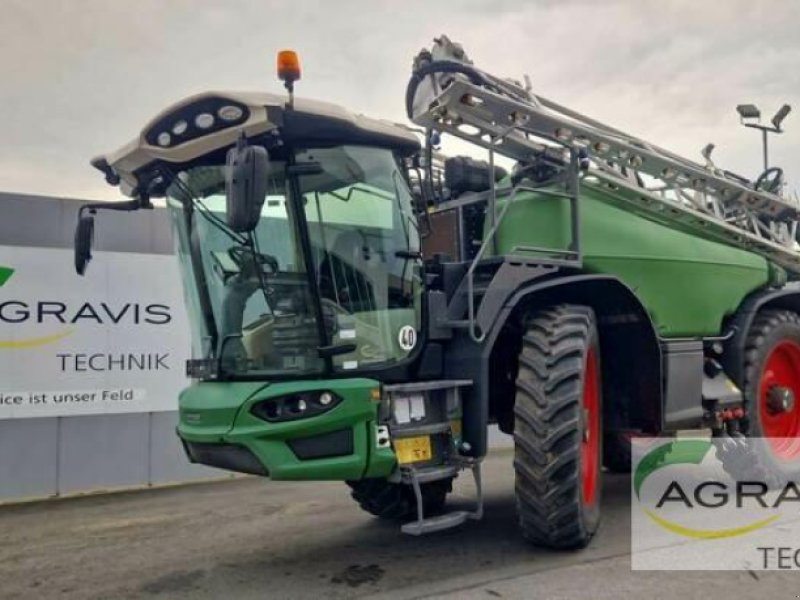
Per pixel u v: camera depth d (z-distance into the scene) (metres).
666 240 5.82
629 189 5.67
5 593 4.25
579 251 4.92
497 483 7.04
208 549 5.03
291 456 3.82
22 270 7.36
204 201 4.25
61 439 7.52
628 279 5.46
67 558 5.00
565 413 4.17
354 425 3.90
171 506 6.77
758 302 6.30
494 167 4.93
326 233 4.11
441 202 5.41
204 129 3.96
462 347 4.40
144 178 4.61
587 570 4.04
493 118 4.96
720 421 5.79
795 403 6.57
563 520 4.16
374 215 4.29
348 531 5.32
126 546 5.26
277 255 4.07
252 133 3.88
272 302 4.09
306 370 4.02
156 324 8.05
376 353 4.19
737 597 3.59
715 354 6.10
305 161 4.07
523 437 4.20
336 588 4.00
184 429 4.15
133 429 7.89
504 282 4.45
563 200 5.06
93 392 7.68
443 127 4.91
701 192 6.35
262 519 5.93
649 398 5.18
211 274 4.27
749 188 6.77
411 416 4.14
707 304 5.97
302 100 3.99
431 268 4.84
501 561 4.32
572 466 4.14
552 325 4.42
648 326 5.05
